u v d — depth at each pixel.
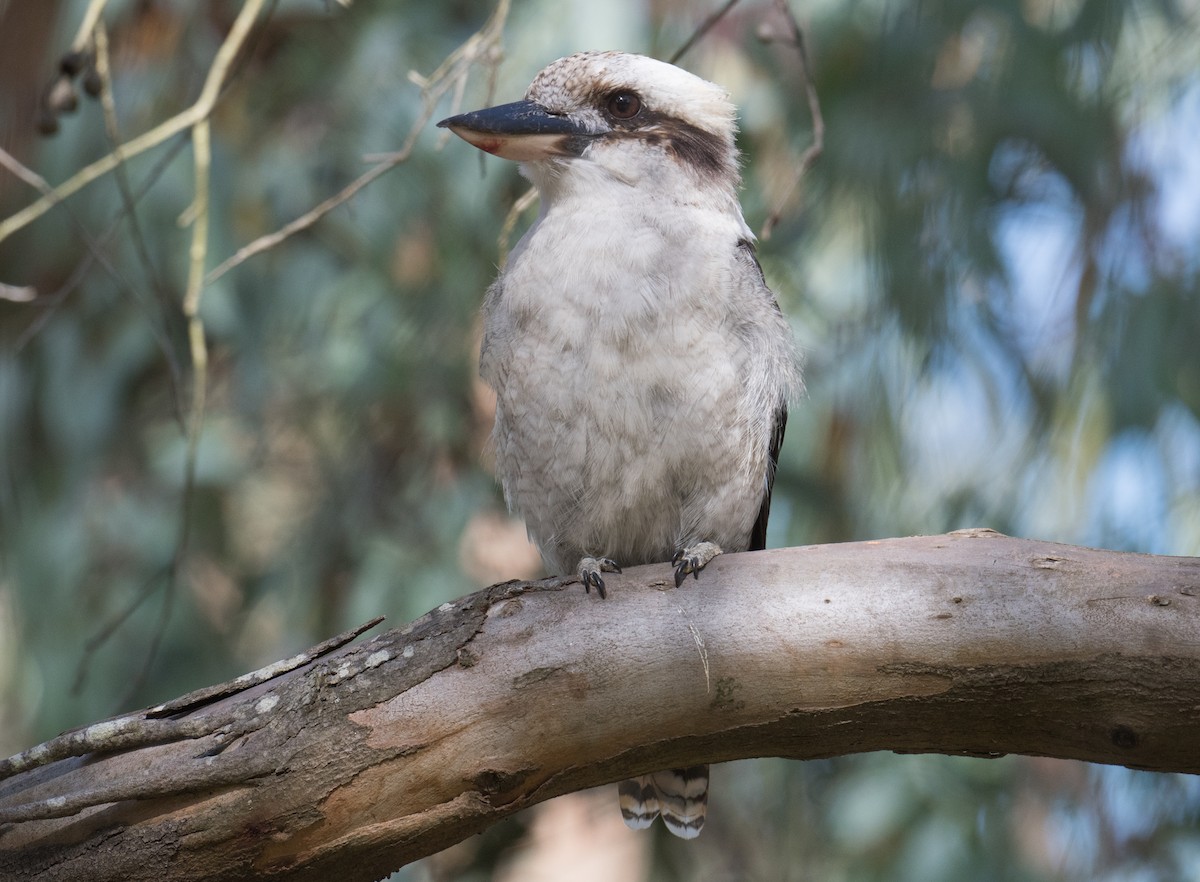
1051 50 10.15
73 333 11.07
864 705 5.30
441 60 10.85
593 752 5.36
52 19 11.16
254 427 11.31
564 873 11.15
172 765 5.10
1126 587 5.11
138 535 11.09
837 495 10.60
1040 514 10.45
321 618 11.08
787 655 5.28
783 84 10.75
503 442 7.26
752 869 10.71
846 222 10.59
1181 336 10.34
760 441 7.00
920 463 10.61
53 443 11.19
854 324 10.68
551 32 10.44
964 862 10.06
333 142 11.07
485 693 5.23
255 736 5.14
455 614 5.38
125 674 10.81
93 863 5.10
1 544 11.16
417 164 10.61
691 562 5.52
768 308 6.97
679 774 7.57
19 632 11.33
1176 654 4.98
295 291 10.97
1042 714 5.19
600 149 7.11
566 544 7.29
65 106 7.04
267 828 5.10
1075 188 10.55
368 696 5.19
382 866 5.32
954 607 5.20
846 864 10.38
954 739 5.37
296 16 11.18
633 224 6.79
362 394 10.94
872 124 10.24
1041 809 10.94
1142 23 10.63
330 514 11.12
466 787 5.25
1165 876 10.38
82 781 5.16
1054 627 5.10
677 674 5.30
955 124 10.34
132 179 10.79
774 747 5.46
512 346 6.82
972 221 10.17
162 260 10.80
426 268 10.95
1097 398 10.35
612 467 6.76
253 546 11.58
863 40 10.59
